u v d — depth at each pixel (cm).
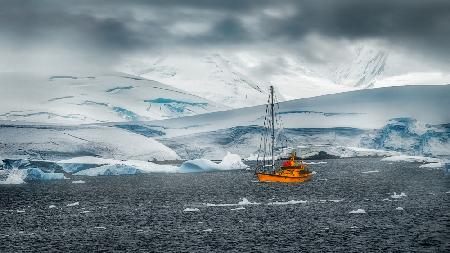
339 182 18350
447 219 9581
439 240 7975
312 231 8825
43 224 10294
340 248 7650
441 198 12588
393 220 9581
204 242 8269
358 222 9481
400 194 13575
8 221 10762
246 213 10988
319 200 12962
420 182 17450
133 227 9706
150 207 12600
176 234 8925
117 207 12762
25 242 8581
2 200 14962
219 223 9838
